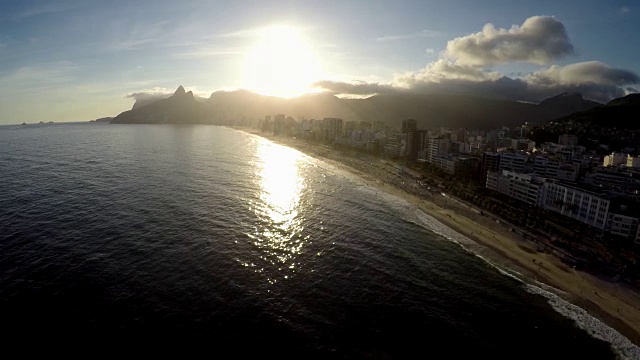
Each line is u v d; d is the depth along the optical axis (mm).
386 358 58688
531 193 178750
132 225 103000
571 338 69562
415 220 135125
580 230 141375
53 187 141500
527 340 67500
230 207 127812
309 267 86625
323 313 68875
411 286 82688
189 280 75500
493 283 88938
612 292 90250
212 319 63906
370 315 69750
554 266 102875
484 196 189875
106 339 57250
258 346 58531
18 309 62781
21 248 85250
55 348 54750
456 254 105250
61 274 74500
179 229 102375
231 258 87000
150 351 55562
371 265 91312
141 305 66125
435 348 62281
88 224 102188
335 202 150875
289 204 140625
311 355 57688
